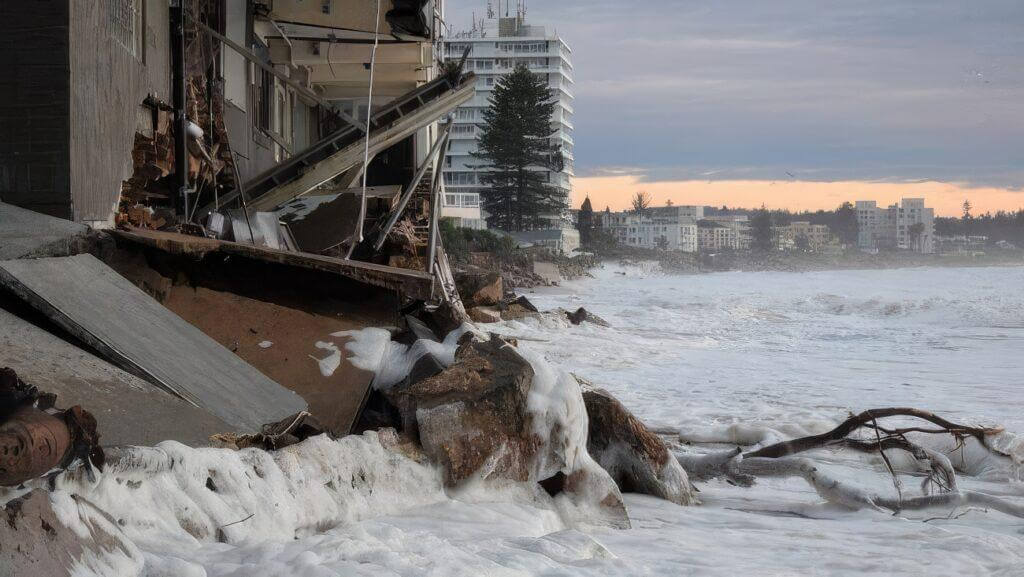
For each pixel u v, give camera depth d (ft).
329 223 47.80
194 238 27.30
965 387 51.49
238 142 53.57
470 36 534.78
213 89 47.09
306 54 65.67
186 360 20.03
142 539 12.77
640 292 192.95
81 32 26.23
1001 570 18.12
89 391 16.56
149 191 39.47
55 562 10.46
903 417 39.75
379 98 77.30
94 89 27.76
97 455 12.35
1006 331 98.02
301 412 20.17
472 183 524.93
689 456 27.53
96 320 19.24
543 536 17.48
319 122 78.38
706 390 48.62
